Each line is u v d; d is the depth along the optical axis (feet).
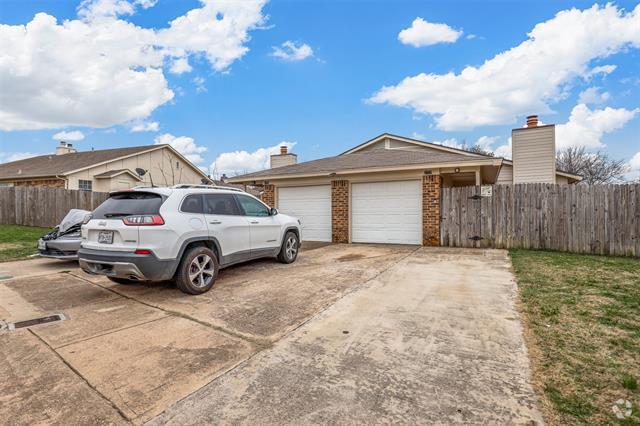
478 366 9.20
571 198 28.02
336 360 9.73
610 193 26.61
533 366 9.08
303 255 28.27
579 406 7.31
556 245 28.50
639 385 7.99
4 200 50.47
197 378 8.89
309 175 37.50
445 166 31.32
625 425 6.66
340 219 37.04
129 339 11.47
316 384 8.48
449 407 7.44
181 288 16.44
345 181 36.73
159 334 11.87
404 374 8.87
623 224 26.08
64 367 9.58
